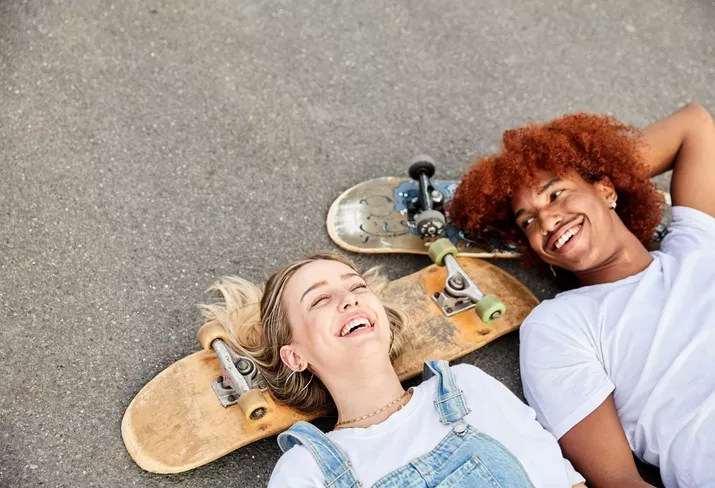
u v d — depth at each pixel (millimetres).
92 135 2047
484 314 1743
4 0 2254
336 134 2125
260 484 1636
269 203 1990
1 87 2100
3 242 1863
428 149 2127
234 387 1639
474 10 2430
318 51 2281
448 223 1949
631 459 1562
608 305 1664
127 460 1632
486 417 1516
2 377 1702
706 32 2434
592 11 2459
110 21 2258
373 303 1604
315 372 1612
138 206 1948
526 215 1780
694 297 1625
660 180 2098
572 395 1599
